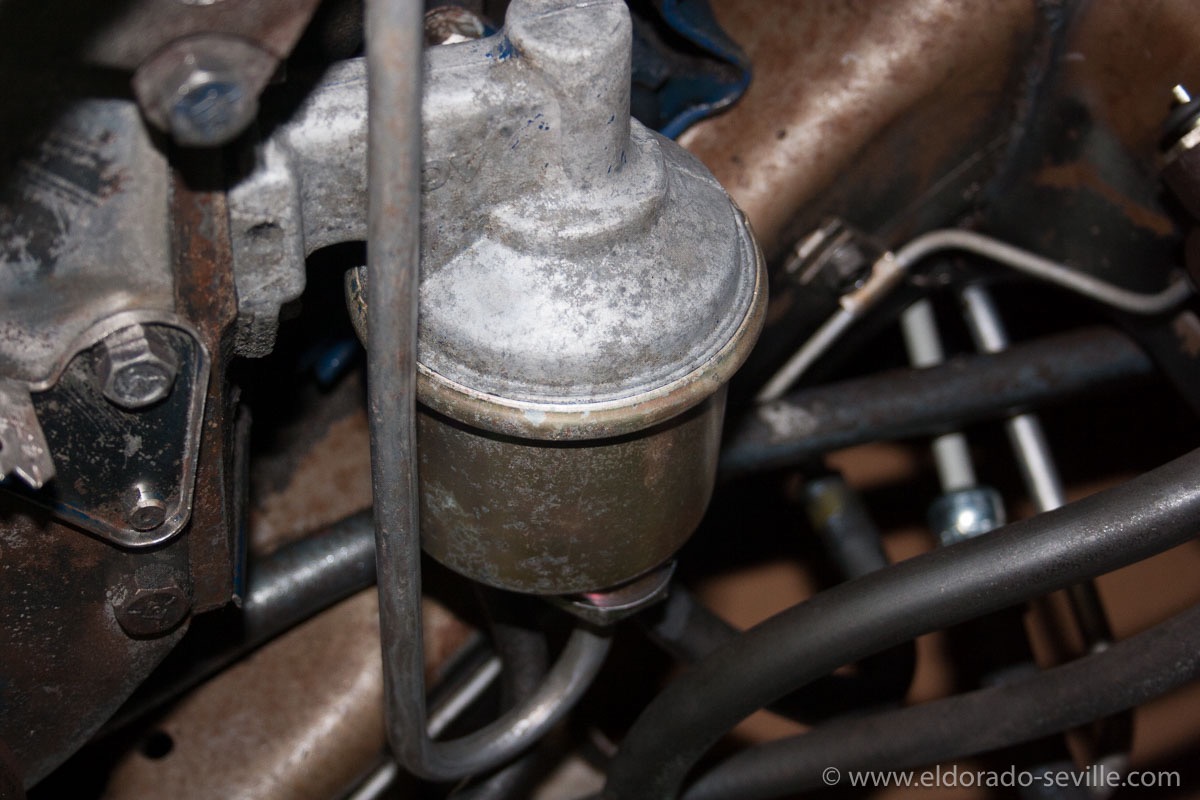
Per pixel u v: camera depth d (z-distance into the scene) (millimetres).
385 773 1008
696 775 934
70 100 442
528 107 527
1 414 479
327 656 988
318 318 879
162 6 428
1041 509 1111
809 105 927
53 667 614
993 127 981
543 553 647
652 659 1554
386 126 417
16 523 550
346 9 549
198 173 457
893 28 909
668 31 873
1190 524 620
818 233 982
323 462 1009
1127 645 776
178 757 950
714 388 582
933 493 1787
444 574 1014
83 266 476
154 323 492
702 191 625
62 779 931
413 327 483
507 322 554
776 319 1023
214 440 555
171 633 634
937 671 1672
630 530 645
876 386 1084
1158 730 1687
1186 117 776
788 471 1397
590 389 561
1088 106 918
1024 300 1678
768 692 728
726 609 1705
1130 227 951
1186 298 952
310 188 517
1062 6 898
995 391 1088
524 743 855
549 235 553
